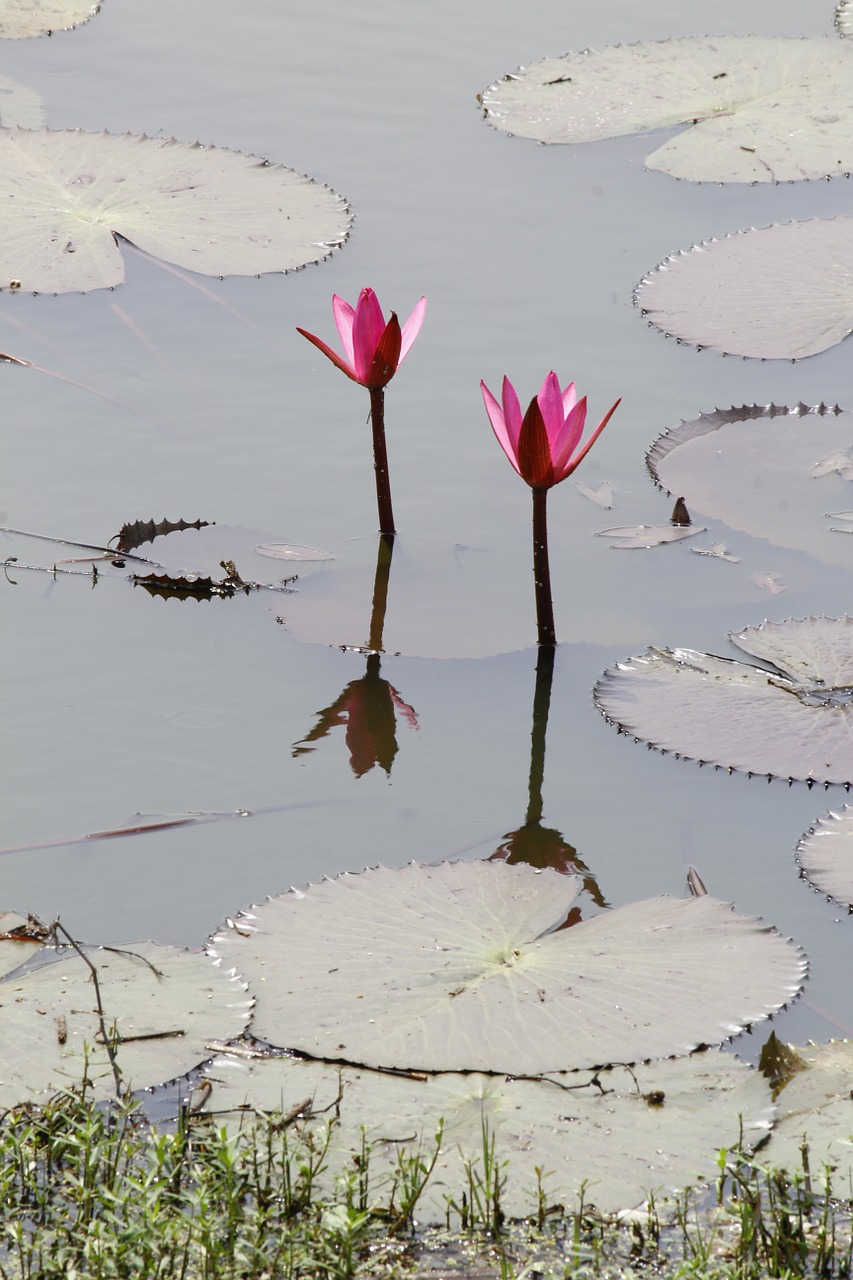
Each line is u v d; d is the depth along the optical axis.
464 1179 3.10
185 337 7.76
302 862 4.32
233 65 11.45
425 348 7.55
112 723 5.00
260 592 5.84
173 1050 3.42
